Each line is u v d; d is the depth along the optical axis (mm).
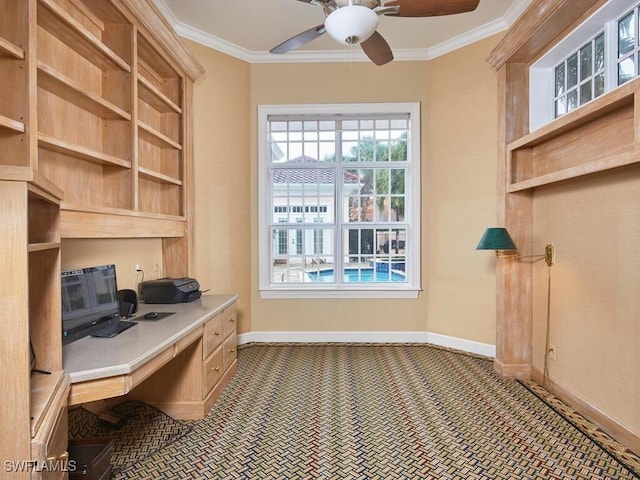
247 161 4211
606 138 2289
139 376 1729
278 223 4414
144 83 2590
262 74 4223
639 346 2068
